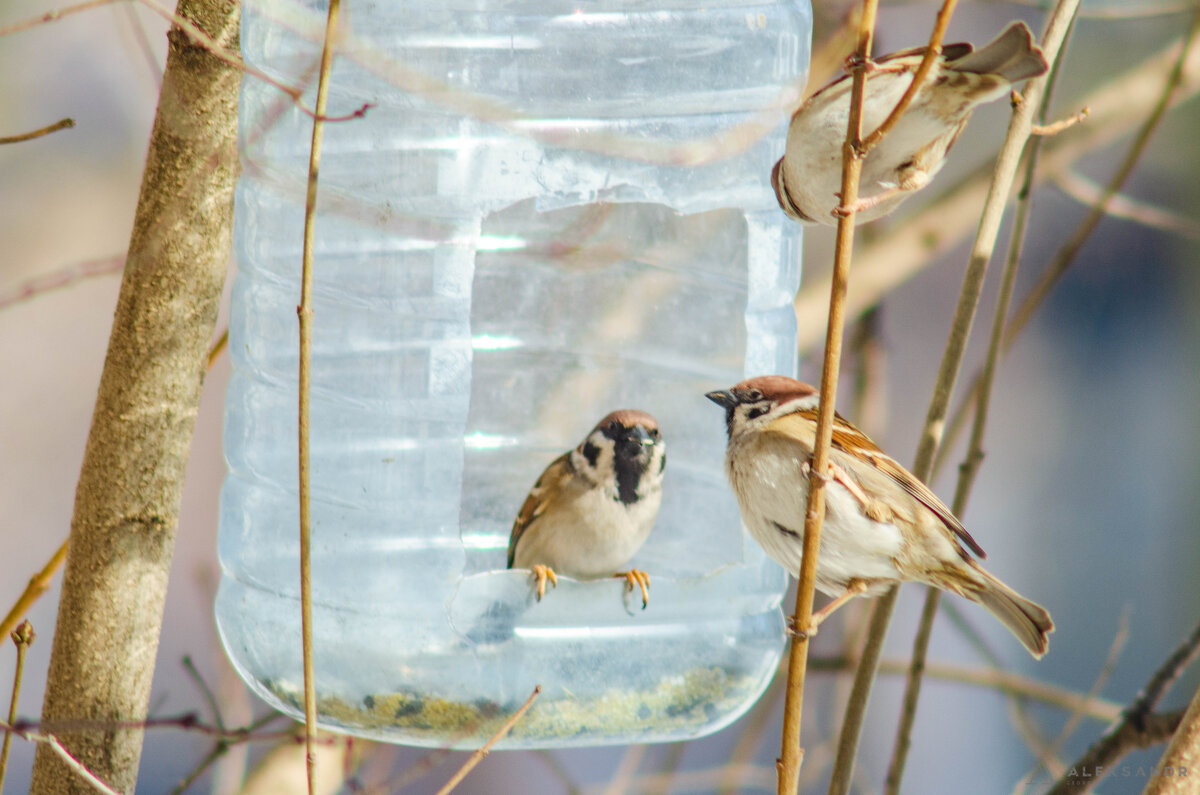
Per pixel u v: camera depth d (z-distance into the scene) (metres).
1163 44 15.20
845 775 6.95
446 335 6.75
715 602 6.97
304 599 5.15
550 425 8.39
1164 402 19.39
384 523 6.62
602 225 8.20
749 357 7.50
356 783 7.38
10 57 15.99
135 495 6.07
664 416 8.15
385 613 6.53
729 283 7.75
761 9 7.44
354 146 6.83
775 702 10.64
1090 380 19.61
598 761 15.73
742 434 7.00
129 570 6.06
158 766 15.34
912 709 7.48
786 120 7.61
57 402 16.55
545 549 7.55
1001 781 16.25
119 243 16.69
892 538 6.73
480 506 8.37
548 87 7.04
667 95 7.22
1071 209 19.36
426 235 6.81
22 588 15.99
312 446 6.79
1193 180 18.27
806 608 5.26
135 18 7.80
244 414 6.87
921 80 4.90
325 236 6.89
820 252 14.80
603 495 7.41
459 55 6.89
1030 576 18.66
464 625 6.52
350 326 6.83
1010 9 17.22
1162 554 18.69
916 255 11.38
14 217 16.27
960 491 7.61
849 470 6.77
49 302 16.55
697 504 8.00
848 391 12.73
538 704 6.54
